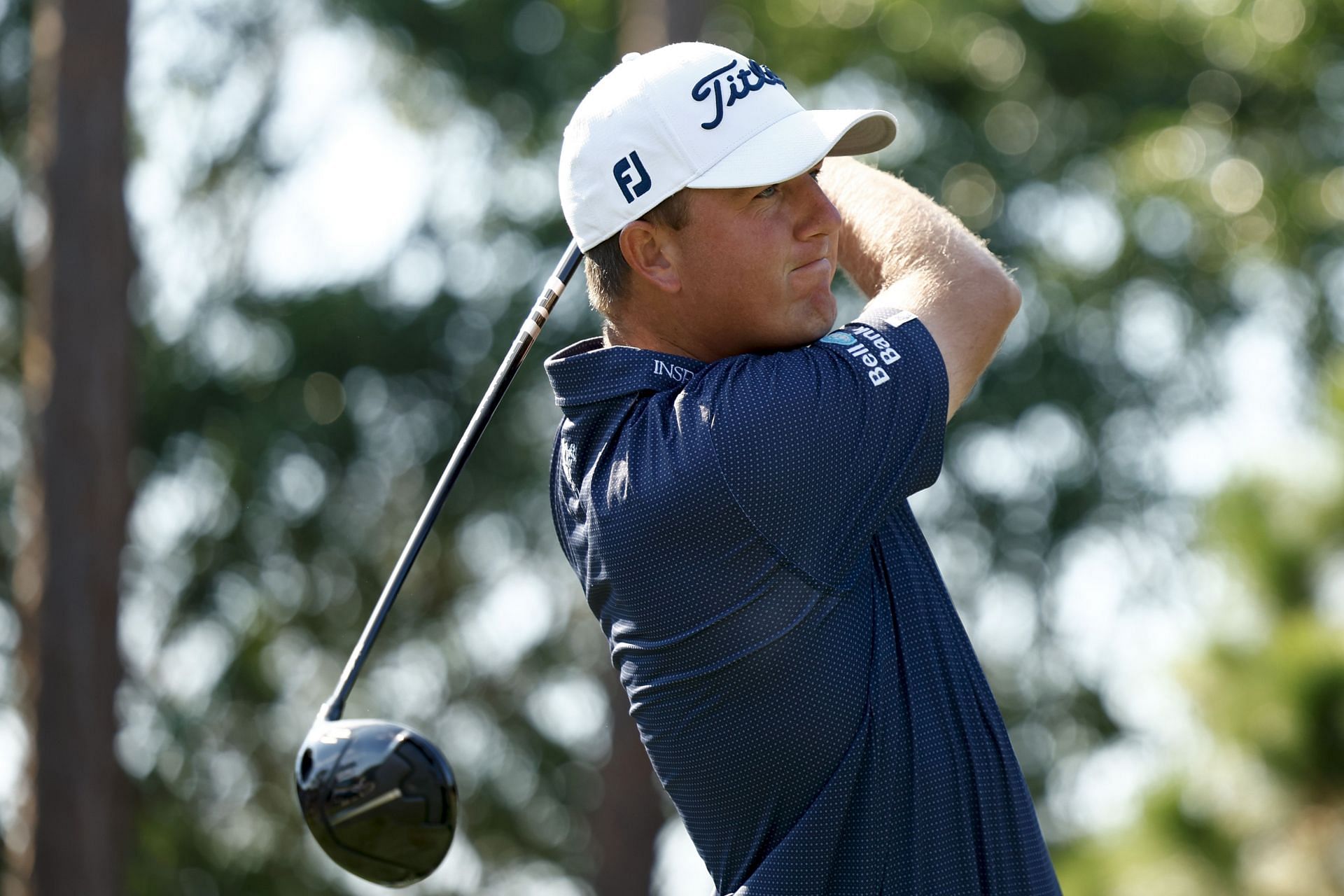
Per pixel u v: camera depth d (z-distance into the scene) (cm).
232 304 5594
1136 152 6038
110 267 3512
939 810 785
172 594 5581
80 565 3469
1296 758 2414
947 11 5888
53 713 3462
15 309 5622
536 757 6041
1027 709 6131
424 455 5716
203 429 5547
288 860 5575
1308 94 6056
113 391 3512
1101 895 2598
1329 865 2475
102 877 3456
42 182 3534
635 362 815
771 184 796
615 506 789
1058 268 6019
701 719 792
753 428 762
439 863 848
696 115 806
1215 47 6053
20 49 5466
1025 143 6003
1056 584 6062
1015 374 5922
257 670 5566
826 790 777
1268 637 2508
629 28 3931
